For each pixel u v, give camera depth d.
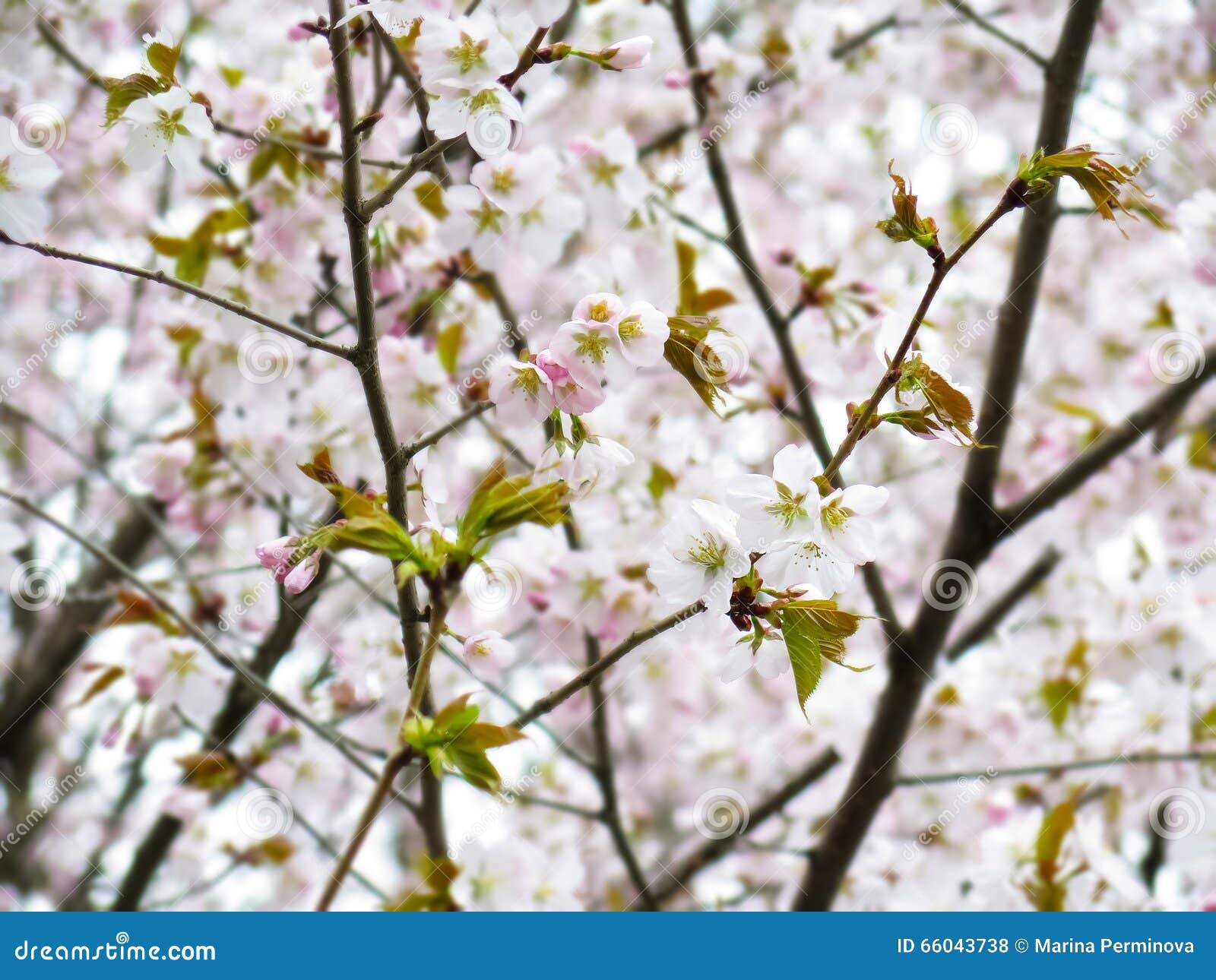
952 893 3.36
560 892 2.41
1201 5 3.80
